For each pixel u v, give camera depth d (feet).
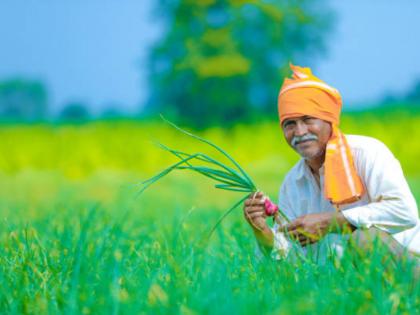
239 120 248.32
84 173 128.36
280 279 17.61
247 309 14.47
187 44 247.70
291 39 271.69
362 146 20.72
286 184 22.67
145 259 20.58
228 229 27.73
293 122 20.84
